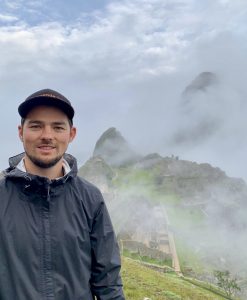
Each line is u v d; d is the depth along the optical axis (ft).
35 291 2.55
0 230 2.62
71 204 2.83
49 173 2.85
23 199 2.71
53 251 2.65
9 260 2.57
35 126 2.77
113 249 3.00
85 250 2.84
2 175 2.83
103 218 2.99
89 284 2.88
